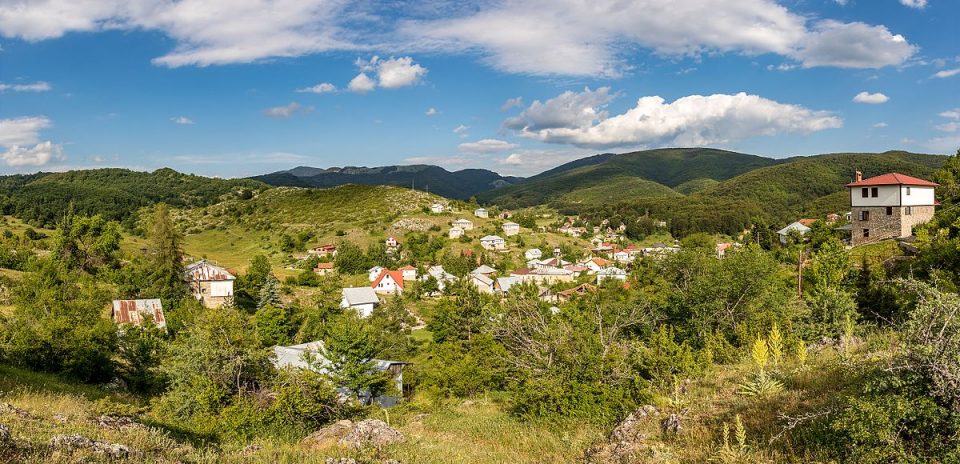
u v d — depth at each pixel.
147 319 45.84
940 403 6.52
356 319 52.75
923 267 26.53
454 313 50.97
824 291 22.27
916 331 6.97
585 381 15.08
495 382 30.25
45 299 34.12
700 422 10.05
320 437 13.23
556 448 11.84
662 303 32.56
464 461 11.11
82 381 23.75
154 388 26.27
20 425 8.35
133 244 120.31
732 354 19.83
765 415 9.48
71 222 74.19
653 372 15.33
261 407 16.59
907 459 6.41
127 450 8.23
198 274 69.75
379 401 30.38
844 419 7.09
